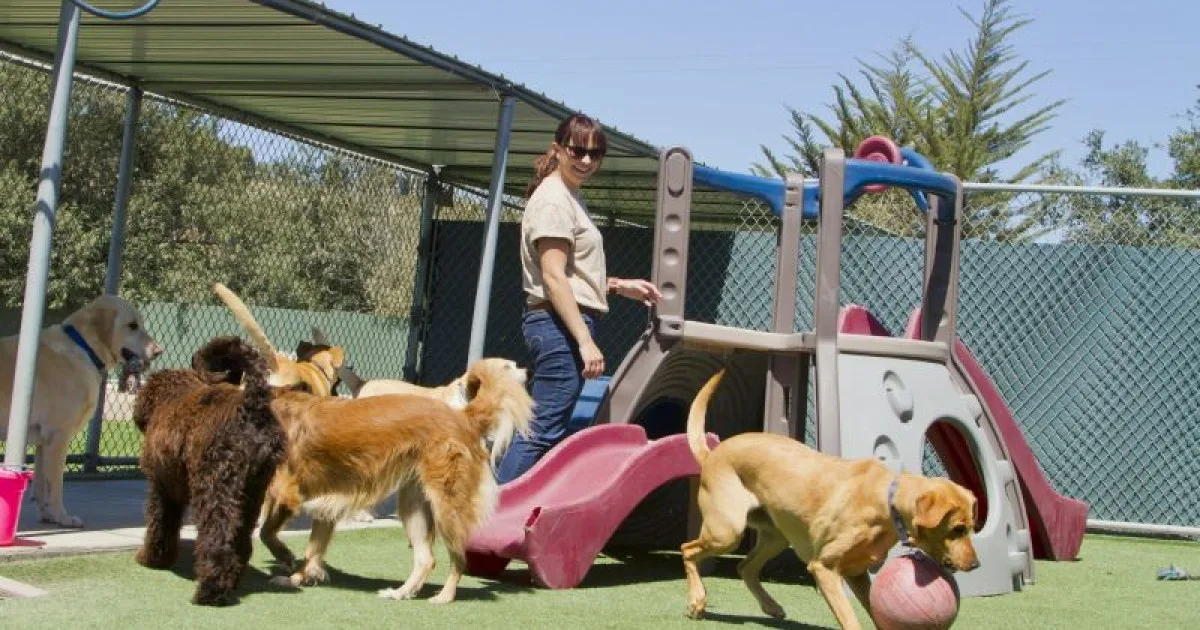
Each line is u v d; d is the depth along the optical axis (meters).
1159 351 9.27
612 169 10.36
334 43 6.96
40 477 6.23
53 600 4.54
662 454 6.00
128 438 11.52
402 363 11.40
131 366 6.60
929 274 6.98
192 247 11.52
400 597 5.01
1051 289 9.52
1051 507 7.59
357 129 9.55
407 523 5.09
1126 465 9.32
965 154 33.91
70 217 12.28
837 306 6.23
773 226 12.81
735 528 4.97
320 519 5.09
